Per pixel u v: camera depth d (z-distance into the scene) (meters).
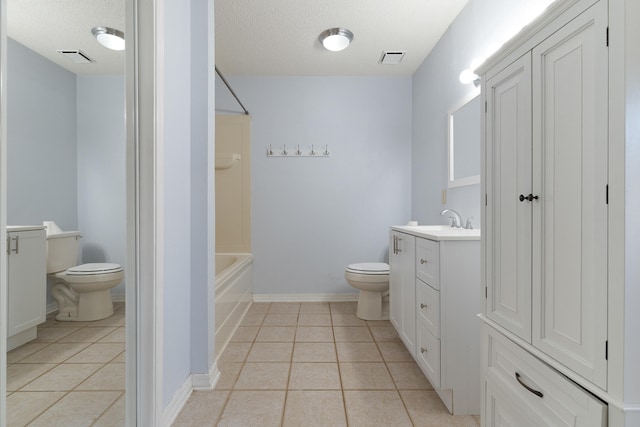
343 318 3.11
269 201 3.66
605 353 0.75
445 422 1.59
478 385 1.66
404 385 1.92
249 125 3.62
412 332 2.07
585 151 0.81
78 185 1.25
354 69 3.49
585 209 0.81
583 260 0.82
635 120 0.70
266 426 1.55
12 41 1.01
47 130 1.13
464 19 2.40
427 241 1.81
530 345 1.01
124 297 1.41
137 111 1.42
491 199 1.24
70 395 1.20
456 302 1.66
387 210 3.68
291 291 3.69
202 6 1.88
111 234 1.35
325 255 3.68
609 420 0.74
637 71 0.70
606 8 0.74
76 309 1.23
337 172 3.66
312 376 2.02
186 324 1.82
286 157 3.66
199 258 1.87
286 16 2.54
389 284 2.85
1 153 0.86
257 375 2.03
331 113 3.65
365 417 1.62
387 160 3.67
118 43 1.36
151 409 1.43
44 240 1.12
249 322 3.00
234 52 3.10
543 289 0.96
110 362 1.35
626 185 0.70
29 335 1.06
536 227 0.98
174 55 1.67
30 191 1.07
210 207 1.93
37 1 1.10
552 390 0.91
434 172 3.00
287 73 3.58
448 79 2.69
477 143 2.21
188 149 1.85
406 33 2.78
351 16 2.54
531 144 1.01
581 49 0.82
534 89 0.99
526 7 1.69
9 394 1.00
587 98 0.80
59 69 1.17
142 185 1.43
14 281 1.01
